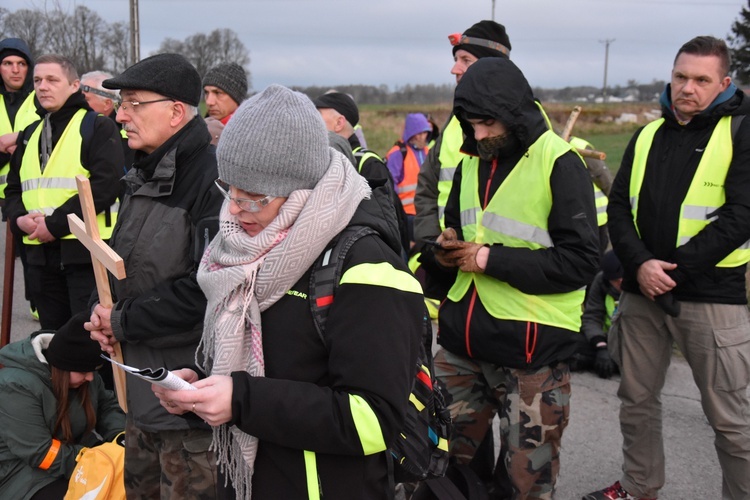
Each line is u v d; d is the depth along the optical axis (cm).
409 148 731
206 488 235
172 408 168
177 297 225
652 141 308
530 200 266
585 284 263
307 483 162
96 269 225
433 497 260
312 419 152
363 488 163
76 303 412
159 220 236
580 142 493
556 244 262
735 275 293
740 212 279
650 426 318
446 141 360
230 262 167
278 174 159
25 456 288
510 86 255
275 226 160
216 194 230
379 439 154
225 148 161
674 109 299
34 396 288
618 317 324
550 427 273
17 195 434
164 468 237
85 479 276
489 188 278
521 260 259
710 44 282
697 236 288
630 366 318
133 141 241
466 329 279
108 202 402
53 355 286
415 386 174
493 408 302
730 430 296
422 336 174
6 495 291
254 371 162
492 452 318
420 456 173
